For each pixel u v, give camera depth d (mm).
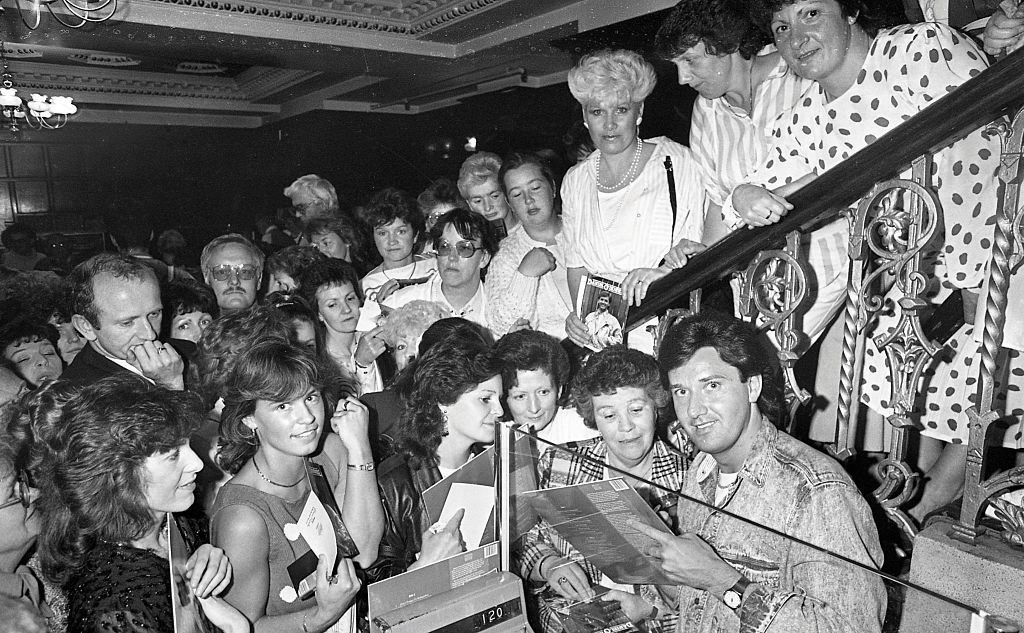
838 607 1072
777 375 1923
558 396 2092
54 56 7277
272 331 2016
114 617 1291
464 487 1530
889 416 1704
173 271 5309
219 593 1408
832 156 2045
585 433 2098
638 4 4770
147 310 2354
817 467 1493
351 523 1692
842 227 2176
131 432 1373
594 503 1320
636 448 1893
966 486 1502
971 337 1852
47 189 9758
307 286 3158
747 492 1564
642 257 2836
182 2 5164
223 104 10039
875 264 1980
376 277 3947
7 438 1564
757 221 1787
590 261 2986
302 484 1643
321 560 1527
